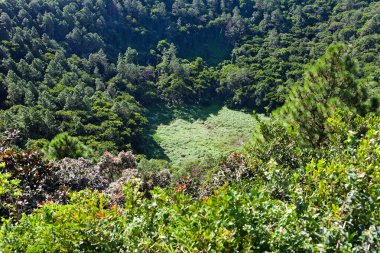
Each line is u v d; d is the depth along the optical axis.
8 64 45.66
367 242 2.41
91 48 63.31
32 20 58.53
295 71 59.12
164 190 3.60
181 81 59.25
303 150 6.61
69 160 10.28
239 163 7.76
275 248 2.66
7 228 3.90
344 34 61.91
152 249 2.93
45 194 7.09
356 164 3.37
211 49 76.62
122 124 42.75
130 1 76.56
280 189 3.84
